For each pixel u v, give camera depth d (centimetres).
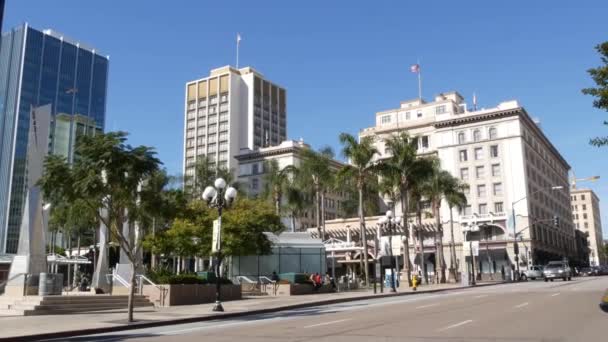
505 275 8062
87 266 7844
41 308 2411
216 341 1318
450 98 12081
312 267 5128
